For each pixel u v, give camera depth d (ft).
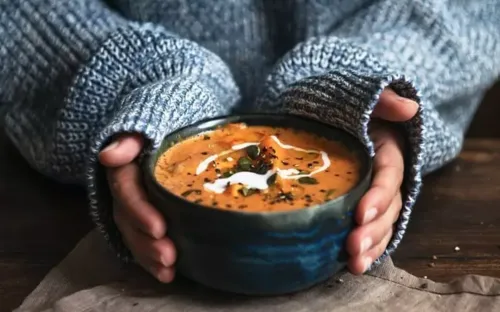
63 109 2.11
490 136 2.72
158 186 1.55
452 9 2.35
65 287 1.75
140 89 1.89
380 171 1.73
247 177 1.61
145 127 1.67
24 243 1.94
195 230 1.50
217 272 1.54
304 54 2.17
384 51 2.22
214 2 2.41
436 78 2.24
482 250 1.88
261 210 1.51
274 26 2.47
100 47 2.14
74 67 2.25
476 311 1.60
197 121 1.82
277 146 1.71
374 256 1.69
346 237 1.57
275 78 2.15
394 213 1.73
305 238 1.49
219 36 2.44
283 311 1.62
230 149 1.74
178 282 1.73
